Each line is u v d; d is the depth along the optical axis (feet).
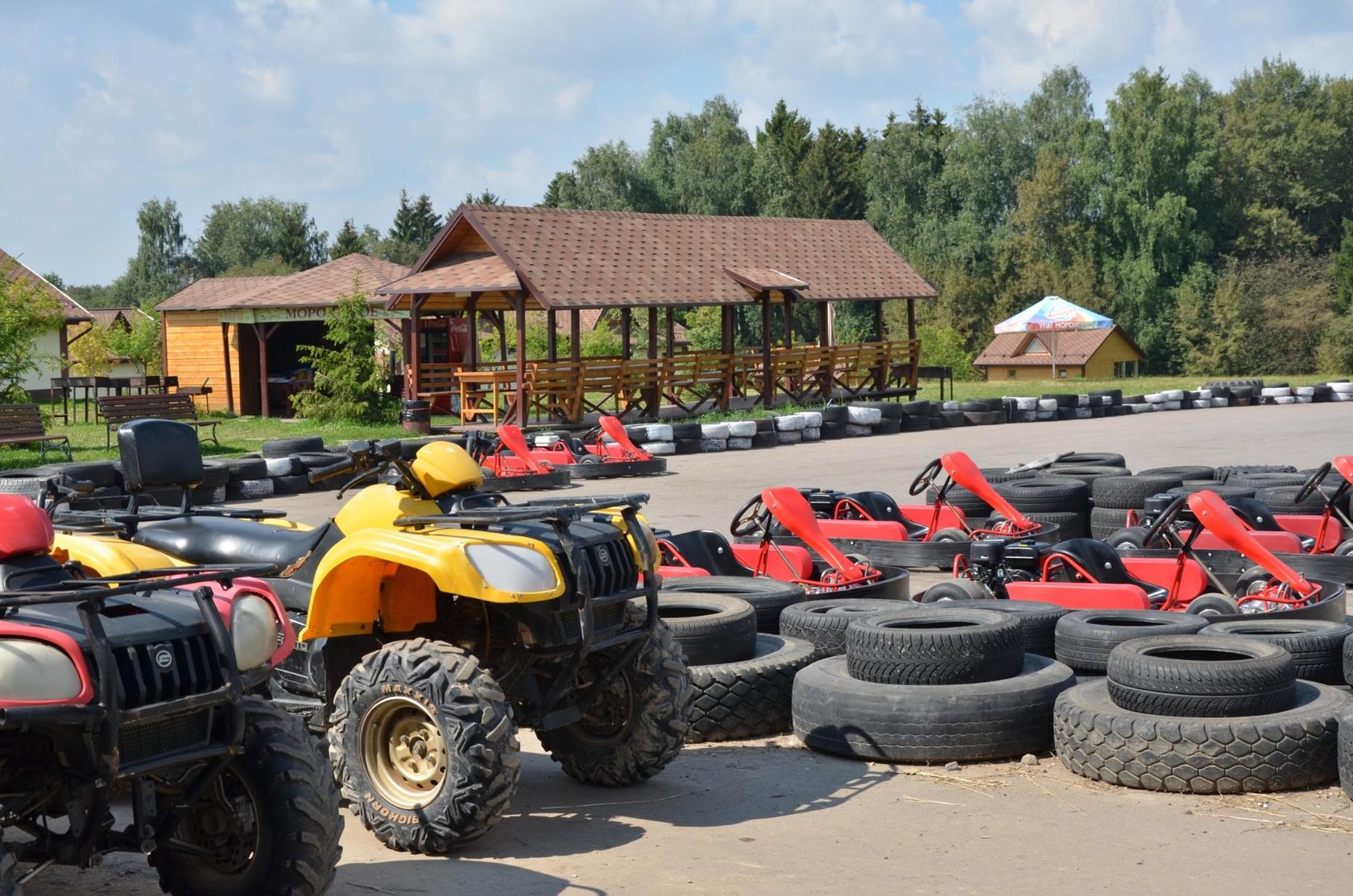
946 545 34.86
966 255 255.50
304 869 13.75
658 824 17.56
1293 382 169.68
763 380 102.83
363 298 96.32
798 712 21.06
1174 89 246.06
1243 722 18.19
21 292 79.20
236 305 107.04
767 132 317.83
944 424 96.17
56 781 12.96
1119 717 18.70
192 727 13.20
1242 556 31.60
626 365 92.94
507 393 90.07
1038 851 16.08
